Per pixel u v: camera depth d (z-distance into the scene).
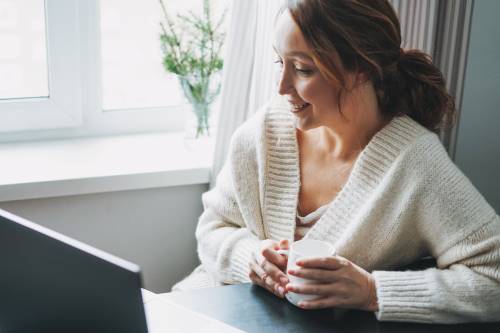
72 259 0.70
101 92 1.93
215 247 1.38
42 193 1.58
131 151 1.83
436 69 1.25
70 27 1.83
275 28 1.14
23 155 1.75
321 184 1.30
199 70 1.77
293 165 1.32
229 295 1.10
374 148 1.21
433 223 1.17
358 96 1.19
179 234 1.81
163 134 2.02
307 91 1.13
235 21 1.67
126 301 0.67
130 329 0.69
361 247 1.21
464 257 1.12
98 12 1.86
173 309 1.01
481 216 1.13
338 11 1.09
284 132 1.34
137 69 1.97
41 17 1.81
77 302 0.72
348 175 1.27
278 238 1.32
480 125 1.90
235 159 1.39
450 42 1.70
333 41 1.09
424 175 1.16
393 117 1.23
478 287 1.08
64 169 1.65
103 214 1.70
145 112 2.00
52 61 1.83
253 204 1.37
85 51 1.88
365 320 1.04
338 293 1.05
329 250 1.08
